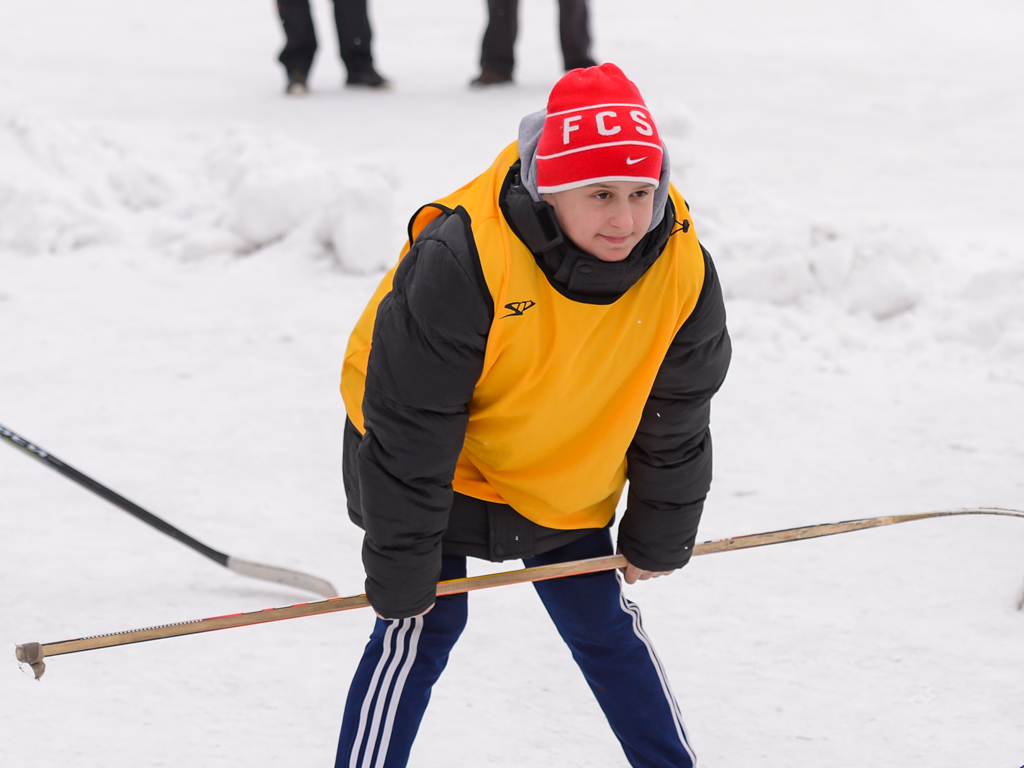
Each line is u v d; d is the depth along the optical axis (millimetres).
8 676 9352
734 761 8438
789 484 13086
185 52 41906
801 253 18938
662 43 42469
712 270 6504
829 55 40562
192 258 21516
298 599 10906
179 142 26219
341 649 9914
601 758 8484
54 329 18266
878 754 8461
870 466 13500
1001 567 11062
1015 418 14664
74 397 15766
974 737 8586
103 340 17844
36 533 12023
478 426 6785
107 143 25344
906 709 8977
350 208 20984
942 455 13711
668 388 6707
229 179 23422
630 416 6633
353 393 7184
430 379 6164
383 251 20891
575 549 7477
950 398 15375
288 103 33250
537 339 6234
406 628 7078
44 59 40031
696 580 11039
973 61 39500
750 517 12336
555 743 8664
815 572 11117
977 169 27734
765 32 44875
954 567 11094
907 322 17891
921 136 30672
